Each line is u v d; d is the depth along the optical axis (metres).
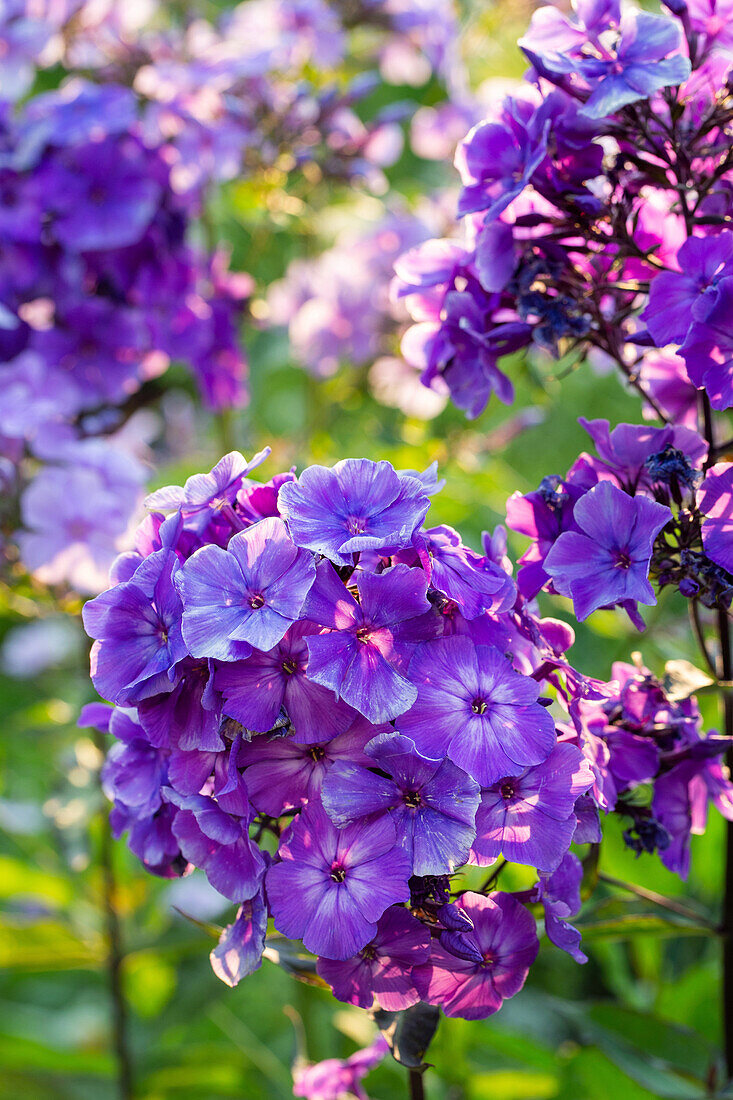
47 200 0.80
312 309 1.03
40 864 1.04
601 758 0.54
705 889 0.80
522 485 1.04
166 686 0.51
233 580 0.51
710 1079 0.62
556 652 0.55
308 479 0.52
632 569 0.54
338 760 0.51
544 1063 0.74
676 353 0.54
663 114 0.57
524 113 0.57
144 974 1.01
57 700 0.89
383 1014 0.53
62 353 0.84
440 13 1.01
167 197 0.85
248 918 0.52
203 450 1.14
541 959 0.91
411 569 0.50
